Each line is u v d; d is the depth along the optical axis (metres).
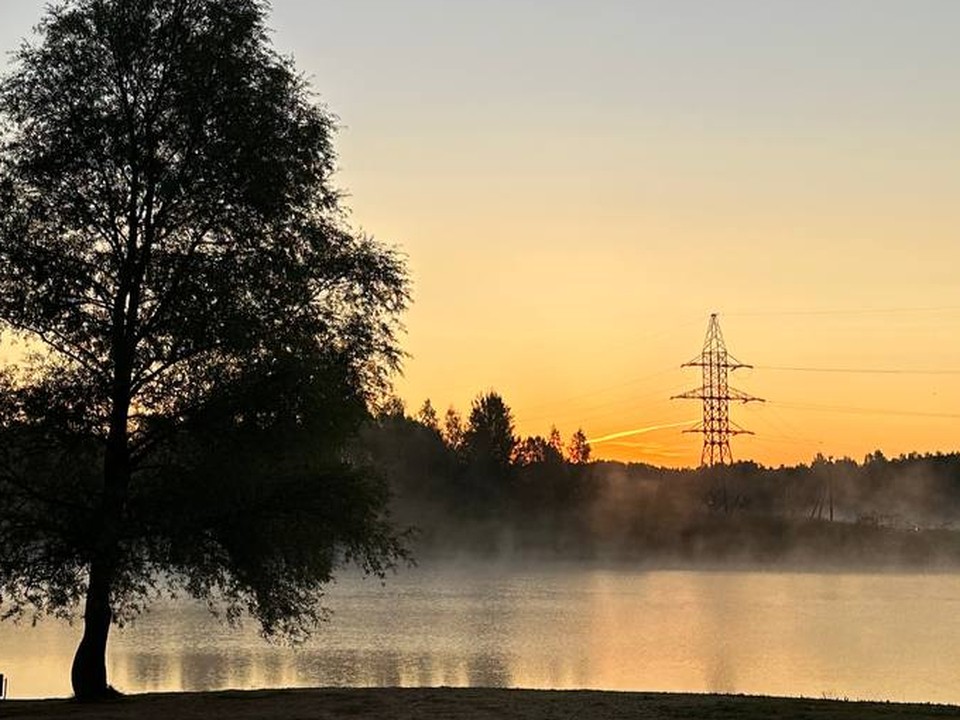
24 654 61.47
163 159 30.22
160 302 29.92
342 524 30.33
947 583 141.25
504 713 25.88
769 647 65.06
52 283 29.55
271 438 29.80
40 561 28.92
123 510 28.91
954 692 45.56
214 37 30.75
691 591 122.81
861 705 26.88
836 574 163.75
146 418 29.78
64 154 29.77
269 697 29.44
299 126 31.33
